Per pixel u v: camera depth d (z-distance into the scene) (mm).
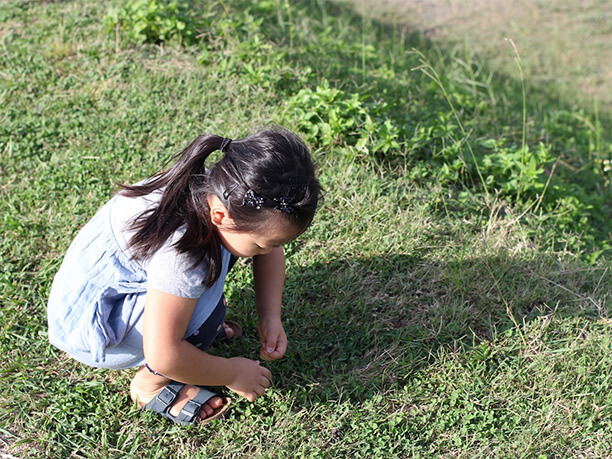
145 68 4094
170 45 4359
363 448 2178
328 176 3352
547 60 7035
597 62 7102
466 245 3045
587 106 6148
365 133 3500
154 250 1854
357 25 6895
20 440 2166
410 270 2906
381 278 2852
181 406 2225
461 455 2172
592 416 2293
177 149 3482
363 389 2377
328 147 3535
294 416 2264
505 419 2303
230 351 2523
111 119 3680
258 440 2186
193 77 4031
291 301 2709
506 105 5406
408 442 2205
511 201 3465
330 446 2201
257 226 1771
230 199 1738
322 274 2850
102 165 3357
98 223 2043
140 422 2248
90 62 4141
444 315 2688
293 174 1726
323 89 3693
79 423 2234
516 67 6742
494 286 2818
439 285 2828
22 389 2324
